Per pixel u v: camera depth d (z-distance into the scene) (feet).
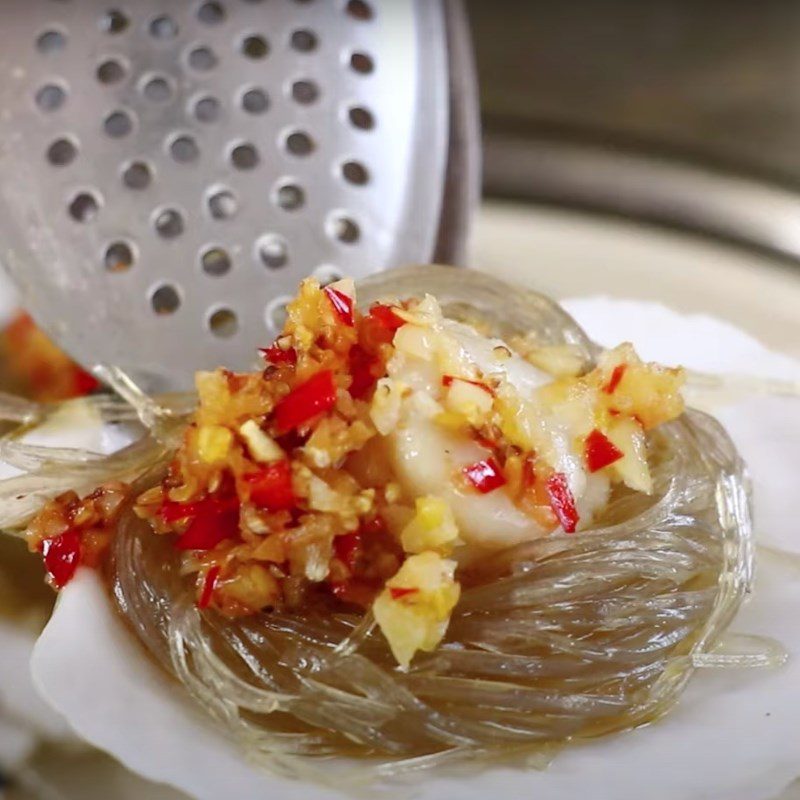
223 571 0.49
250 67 0.65
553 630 0.50
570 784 0.47
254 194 0.63
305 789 0.46
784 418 0.58
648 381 0.51
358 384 0.50
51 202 0.62
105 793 0.52
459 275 0.58
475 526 0.49
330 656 0.49
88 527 0.51
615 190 0.79
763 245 0.76
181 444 0.51
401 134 0.65
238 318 0.61
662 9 1.15
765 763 0.47
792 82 1.02
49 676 0.48
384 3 0.68
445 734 0.48
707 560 0.52
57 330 0.61
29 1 0.64
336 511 0.48
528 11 1.15
